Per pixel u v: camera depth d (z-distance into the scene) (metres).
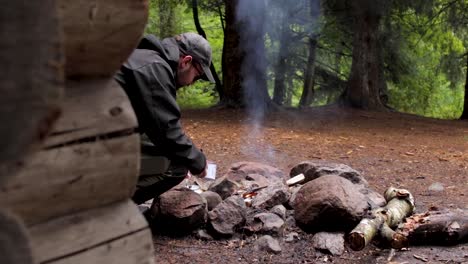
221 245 3.67
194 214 3.75
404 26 16.89
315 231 3.83
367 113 13.62
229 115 12.44
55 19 0.65
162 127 3.32
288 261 3.47
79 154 1.34
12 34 0.62
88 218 1.42
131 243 1.50
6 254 0.69
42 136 0.65
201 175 3.68
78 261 1.39
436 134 10.73
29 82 0.63
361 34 14.47
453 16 16.02
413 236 3.75
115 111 1.41
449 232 3.72
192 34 3.71
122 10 1.35
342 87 18.19
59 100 0.65
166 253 3.52
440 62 18.48
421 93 20.27
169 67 3.33
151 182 3.58
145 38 3.52
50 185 1.29
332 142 8.83
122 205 1.51
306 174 4.87
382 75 16.62
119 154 1.43
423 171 6.61
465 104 15.69
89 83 1.39
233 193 4.50
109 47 1.37
